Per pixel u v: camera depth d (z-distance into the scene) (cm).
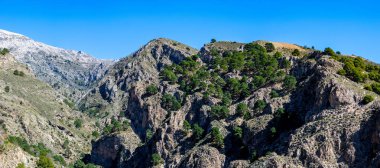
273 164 14788
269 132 17325
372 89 16900
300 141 15262
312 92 17888
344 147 14562
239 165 16412
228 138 18525
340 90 16288
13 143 19025
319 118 16088
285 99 18838
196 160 17738
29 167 16912
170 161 19362
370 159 14012
